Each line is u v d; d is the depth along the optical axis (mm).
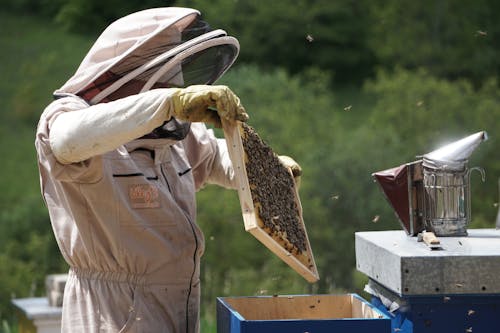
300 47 54906
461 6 48719
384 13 48781
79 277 7367
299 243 7137
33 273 28344
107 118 6438
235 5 52969
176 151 7848
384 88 33906
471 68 47625
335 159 27719
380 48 48719
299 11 54469
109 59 7203
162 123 6391
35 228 33375
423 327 6590
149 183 7238
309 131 30438
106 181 7012
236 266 25609
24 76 54062
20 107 50594
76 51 57812
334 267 26359
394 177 7469
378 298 7316
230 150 6332
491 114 32438
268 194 6992
